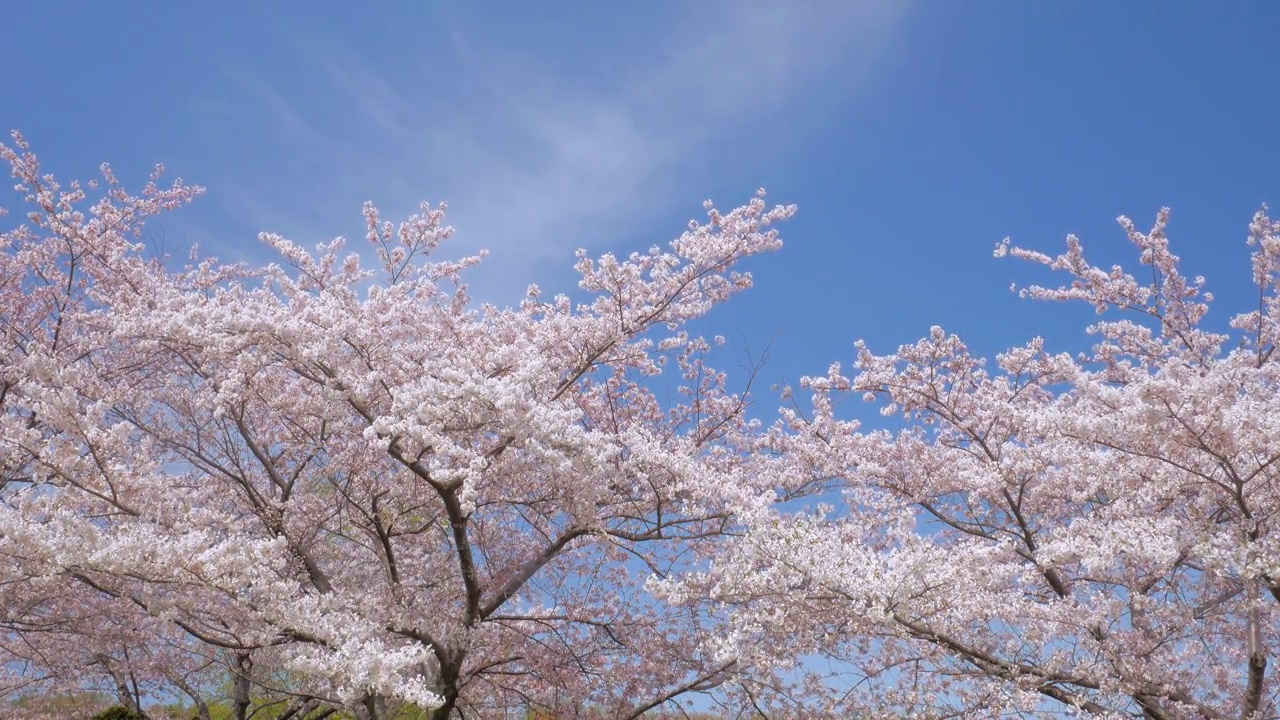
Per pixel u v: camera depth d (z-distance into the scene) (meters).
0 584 6.01
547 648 8.25
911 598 5.30
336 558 8.93
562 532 7.93
